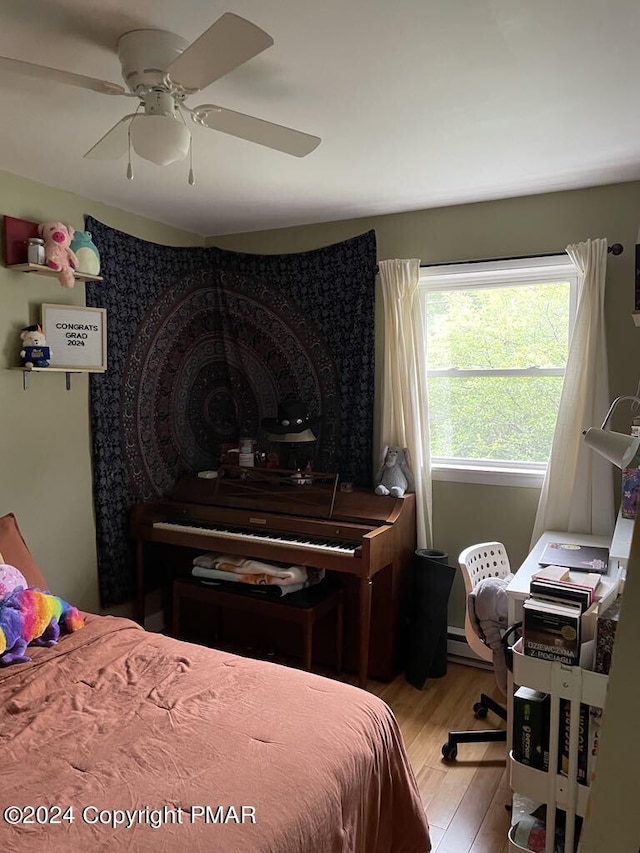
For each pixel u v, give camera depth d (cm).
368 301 340
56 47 171
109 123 221
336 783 150
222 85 190
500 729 267
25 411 285
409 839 182
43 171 271
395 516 304
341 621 315
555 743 171
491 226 314
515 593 217
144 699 180
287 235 367
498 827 209
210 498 341
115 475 329
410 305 327
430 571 301
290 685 189
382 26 158
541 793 175
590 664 175
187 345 369
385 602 307
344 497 320
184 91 164
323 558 288
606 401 285
